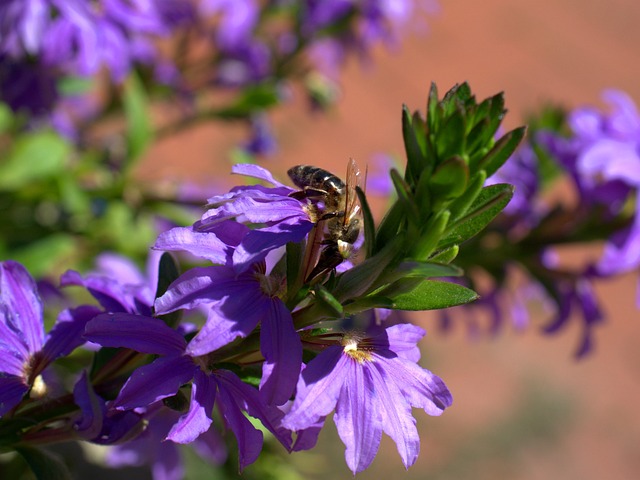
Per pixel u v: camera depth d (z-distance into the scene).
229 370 0.21
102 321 0.20
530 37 1.17
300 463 0.40
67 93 0.38
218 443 0.29
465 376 0.87
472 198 0.20
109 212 0.40
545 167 0.35
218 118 0.42
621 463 0.85
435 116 0.20
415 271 0.20
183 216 0.39
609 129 0.34
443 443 0.82
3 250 0.37
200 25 0.44
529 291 0.39
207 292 0.20
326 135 0.94
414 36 1.11
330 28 0.44
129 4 0.35
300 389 0.20
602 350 0.93
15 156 0.37
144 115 0.37
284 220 0.21
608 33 1.20
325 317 0.21
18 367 0.22
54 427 0.22
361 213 0.22
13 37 0.33
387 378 0.21
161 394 0.20
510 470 0.82
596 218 0.34
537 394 0.87
